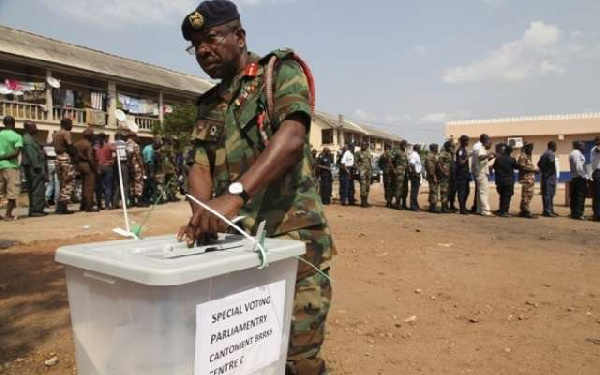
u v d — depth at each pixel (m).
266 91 1.70
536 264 5.64
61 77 21.52
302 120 1.61
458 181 10.94
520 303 4.16
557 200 15.89
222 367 1.23
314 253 1.78
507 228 8.62
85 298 1.23
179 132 21.92
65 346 3.10
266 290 1.35
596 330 3.54
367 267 5.35
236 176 1.79
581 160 10.05
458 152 10.99
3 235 6.66
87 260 1.18
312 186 1.84
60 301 3.95
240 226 1.77
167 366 1.11
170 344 1.10
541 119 27.09
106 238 6.67
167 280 1.04
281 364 1.47
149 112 25.58
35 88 20.12
